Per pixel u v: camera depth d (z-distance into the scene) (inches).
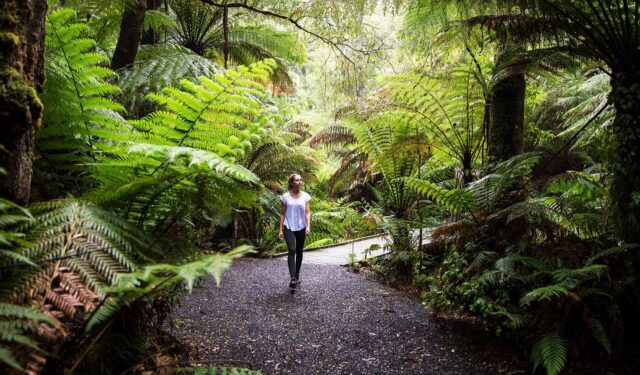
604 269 104.2
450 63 209.0
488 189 138.6
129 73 147.6
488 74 200.1
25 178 51.9
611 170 123.9
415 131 232.2
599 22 125.6
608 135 125.3
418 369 105.8
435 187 139.1
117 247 50.0
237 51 294.8
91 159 67.8
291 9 239.8
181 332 118.6
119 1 145.3
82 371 50.1
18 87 47.1
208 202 67.1
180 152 53.8
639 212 113.0
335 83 251.9
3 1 47.7
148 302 64.7
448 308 134.9
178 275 42.6
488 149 185.3
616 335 102.6
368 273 212.8
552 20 132.5
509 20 141.0
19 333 36.6
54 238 45.9
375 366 107.0
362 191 439.5
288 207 175.2
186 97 66.8
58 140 64.1
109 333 56.2
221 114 70.1
